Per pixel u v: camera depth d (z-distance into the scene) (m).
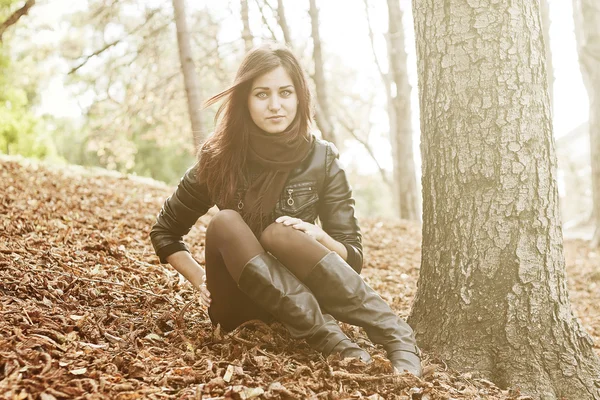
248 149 2.78
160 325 2.96
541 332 2.94
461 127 3.04
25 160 10.16
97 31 12.50
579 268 8.28
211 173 2.79
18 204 5.41
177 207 2.96
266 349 2.76
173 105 13.64
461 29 3.03
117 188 8.86
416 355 2.59
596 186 11.27
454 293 3.07
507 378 2.91
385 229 9.34
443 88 3.09
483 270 3.01
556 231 3.05
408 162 13.97
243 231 2.57
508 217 2.97
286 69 2.73
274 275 2.53
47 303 2.88
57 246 3.98
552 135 3.08
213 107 12.20
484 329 2.99
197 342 2.75
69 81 14.50
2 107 15.72
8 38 14.04
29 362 2.18
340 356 2.49
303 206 2.79
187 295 3.50
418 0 3.21
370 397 2.28
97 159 19.33
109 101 13.58
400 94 13.75
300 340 2.77
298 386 2.30
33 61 15.56
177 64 13.82
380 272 6.04
